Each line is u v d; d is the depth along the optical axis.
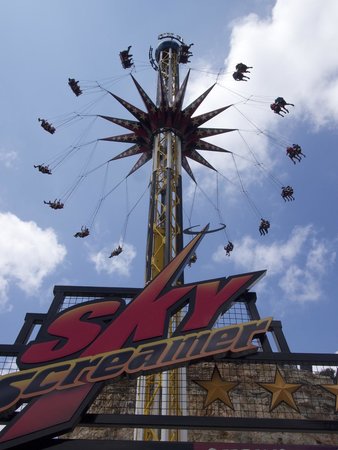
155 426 12.96
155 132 38.09
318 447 12.61
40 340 15.45
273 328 17.75
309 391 24.14
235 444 12.60
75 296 18.66
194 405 22.08
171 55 48.00
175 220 31.53
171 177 34.34
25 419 12.87
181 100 38.78
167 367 14.56
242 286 17.17
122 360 14.71
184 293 17.11
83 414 13.14
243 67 38.28
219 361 15.27
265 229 37.72
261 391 25.58
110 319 16.27
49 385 13.95
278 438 32.34
